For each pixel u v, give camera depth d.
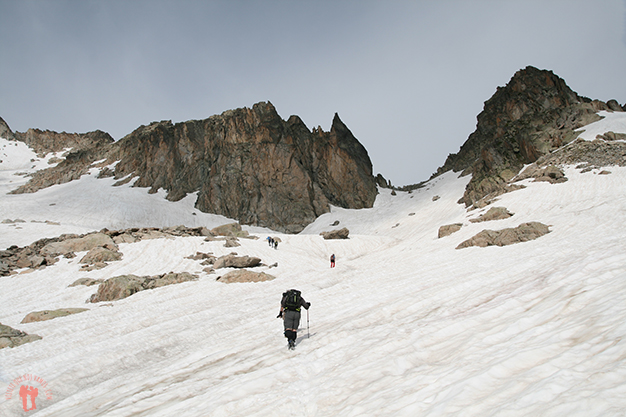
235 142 92.38
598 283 6.38
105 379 9.81
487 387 3.51
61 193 81.69
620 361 2.97
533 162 60.84
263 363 7.38
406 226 64.88
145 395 6.70
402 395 4.10
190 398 5.92
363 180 91.69
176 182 89.50
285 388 5.53
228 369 7.36
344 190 90.62
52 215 66.69
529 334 4.82
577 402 2.60
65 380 9.66
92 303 20.81
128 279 22.80
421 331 6.84
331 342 7.91
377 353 6.13
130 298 20.95
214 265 29.70
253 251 37.16
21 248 35.06
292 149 89.50
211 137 95.31
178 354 11.05
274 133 92.06
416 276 17.67
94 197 79.06
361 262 35.12
